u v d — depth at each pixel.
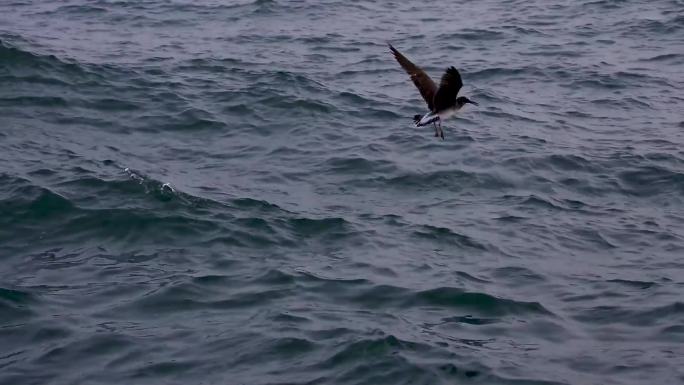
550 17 31.66
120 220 16.27
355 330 12.96
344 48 28.28
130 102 22.67
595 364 12.47
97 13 32.34
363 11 33.03
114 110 22.19
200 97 23.09
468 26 30.75
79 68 24.38
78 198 16.94
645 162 19.73
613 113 22.91
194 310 13.55
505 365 12.30
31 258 15.09
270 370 12.06
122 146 20.16
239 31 30.17
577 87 24.78
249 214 16.73
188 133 21.09
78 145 20.00
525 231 16.66
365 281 14.52
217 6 33.44
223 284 14.33
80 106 22.28
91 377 11.92
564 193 18.44
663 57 27.06
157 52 27.31
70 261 15.02
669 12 31.25
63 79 23.59
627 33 29.42
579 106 23.41
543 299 14.27
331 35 29.77
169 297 13.84
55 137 20.38
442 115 10.47
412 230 16.50
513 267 15.28
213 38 29.30
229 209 16.92
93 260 15.08
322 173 19.00
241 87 23.84
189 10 32.88
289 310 13.52
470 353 12.55
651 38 28.84
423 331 13.08
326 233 16.22
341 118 22.05
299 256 15.39
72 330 12.95
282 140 20.77
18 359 12.29
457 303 13.98
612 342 13.06
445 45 28.59
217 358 12.33
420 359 12.32
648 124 22.16
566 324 13.53
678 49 27.72
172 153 19.94
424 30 30.42
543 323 13.53
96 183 17.58
